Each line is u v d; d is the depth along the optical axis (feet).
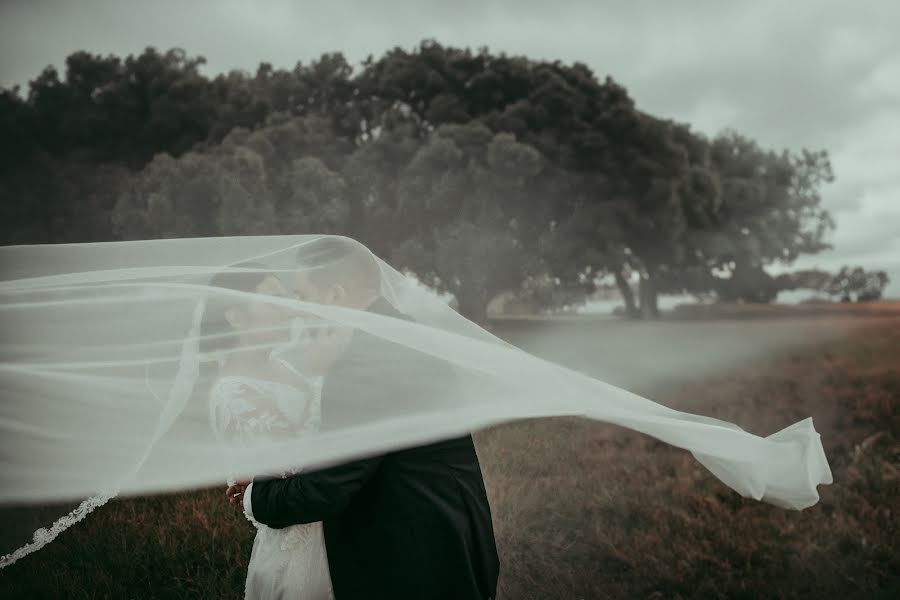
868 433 19.36
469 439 5.71
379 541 5.19
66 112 116.78
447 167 93.35
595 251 103.14
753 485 6.75
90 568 9.90
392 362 5.33
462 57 114.52
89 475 6.00
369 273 6.03
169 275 5.67
